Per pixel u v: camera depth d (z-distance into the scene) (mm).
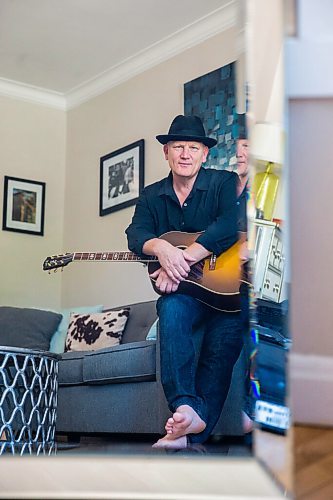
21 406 2277
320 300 1688
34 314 4055
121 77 4586
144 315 3656
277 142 1315
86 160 4836
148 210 3699
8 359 2244
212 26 3934
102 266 4535
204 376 2510
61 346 3977
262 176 1329
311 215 1719
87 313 3996
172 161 3723
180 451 1872
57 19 4020
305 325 1673
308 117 1730
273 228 1346
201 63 3994
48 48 4367
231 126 3691
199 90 3969
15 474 1216
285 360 1219
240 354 2512
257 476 1124
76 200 4887
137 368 2777
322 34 1707
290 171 1734
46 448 2184
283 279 1342
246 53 1300
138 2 3830
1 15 3973
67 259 3717
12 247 4730
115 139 4598
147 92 4371
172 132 3760
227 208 3398
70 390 3170
